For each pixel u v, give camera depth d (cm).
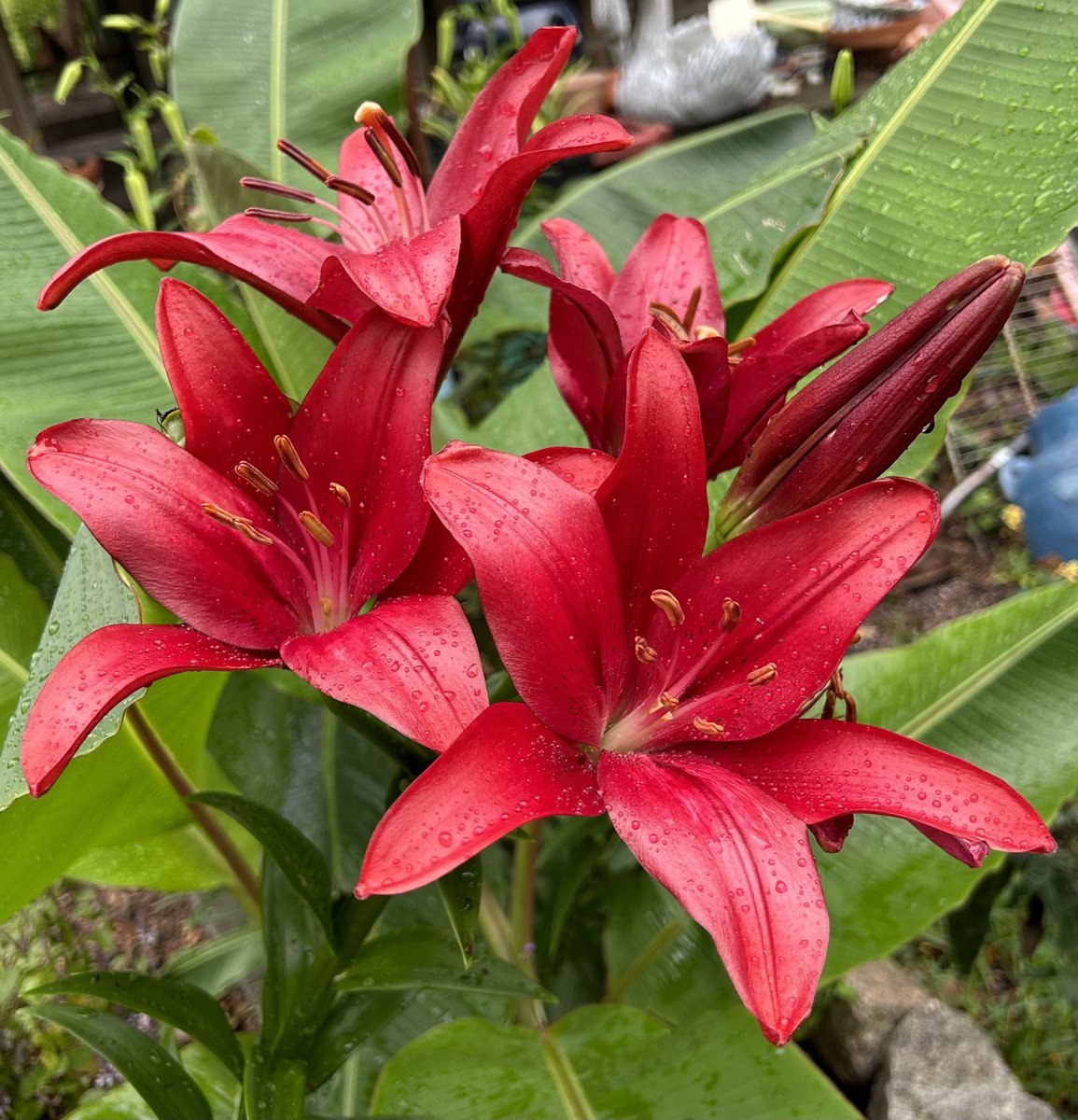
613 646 24
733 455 30
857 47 89
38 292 38
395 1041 46
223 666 24
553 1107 38
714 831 21
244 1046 45
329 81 50
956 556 105
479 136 30
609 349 29
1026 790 40
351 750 49
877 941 40
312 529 26
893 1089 57
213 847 46
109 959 63
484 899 44
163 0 80
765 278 40
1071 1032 65
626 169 51
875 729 24
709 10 99
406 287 23
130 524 24
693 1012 42
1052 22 37
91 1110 46
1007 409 105
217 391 26
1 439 35
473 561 21
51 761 21
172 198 82
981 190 37
